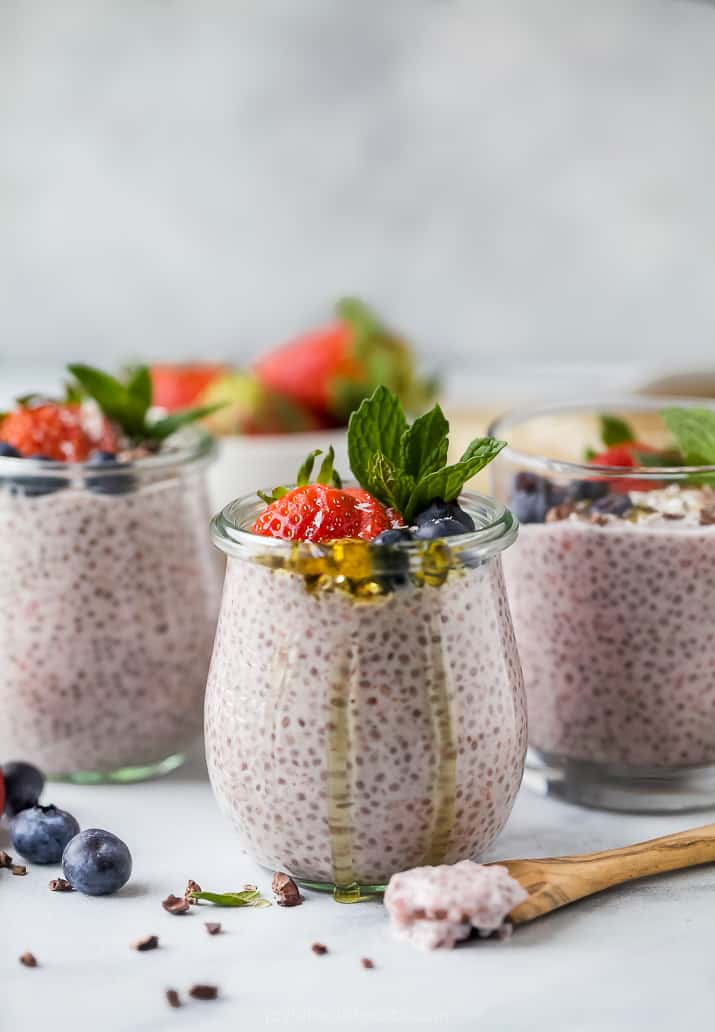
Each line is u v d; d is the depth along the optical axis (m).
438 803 0.52
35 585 0.58
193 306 1.03
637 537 0.55
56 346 1.04
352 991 0.49
